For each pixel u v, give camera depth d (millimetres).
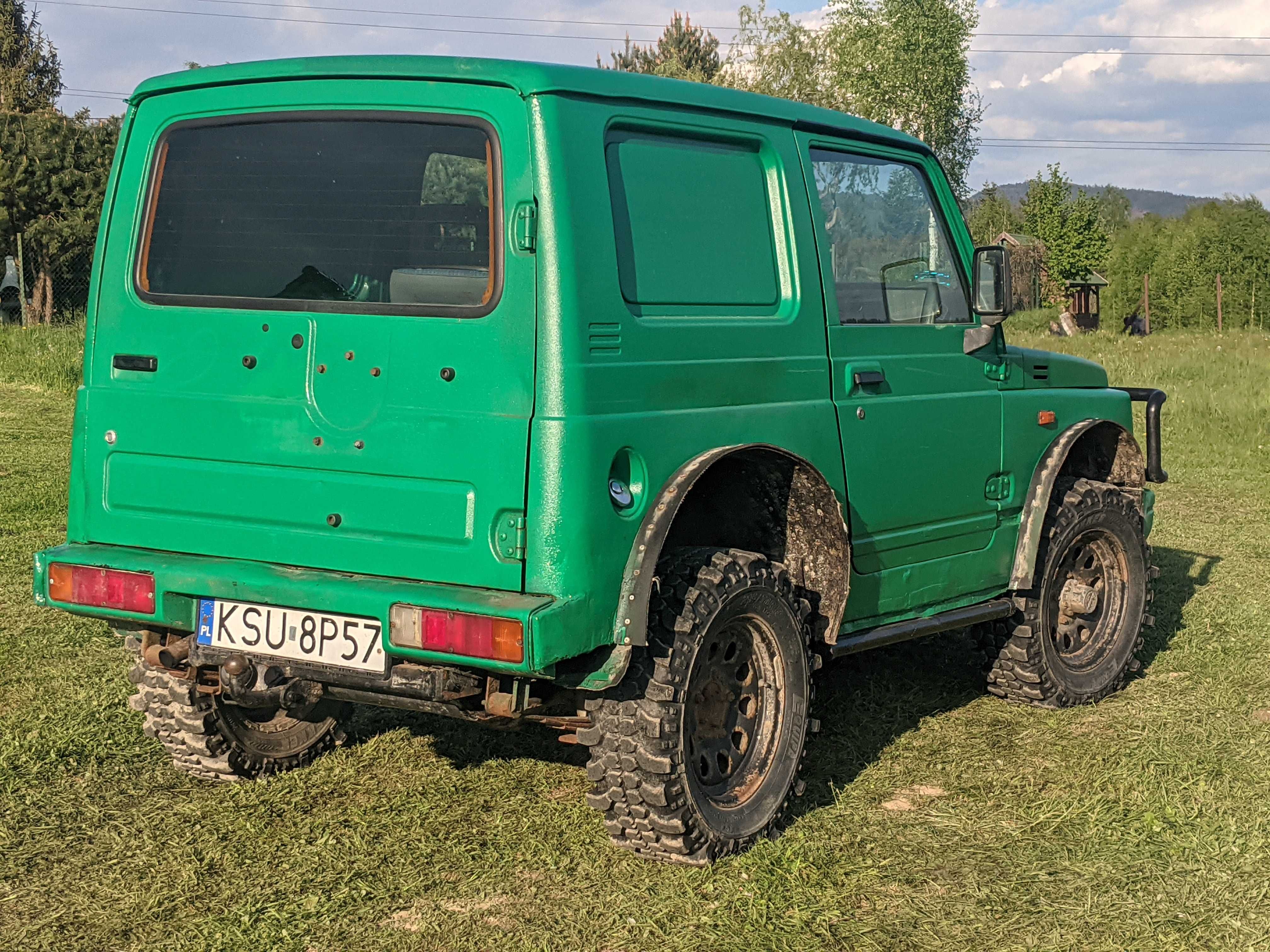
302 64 3697
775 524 4152
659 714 3525
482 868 3697
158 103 3939
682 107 3818
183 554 3816
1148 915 3447
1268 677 5707
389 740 4801
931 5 37906
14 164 24016
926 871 3734
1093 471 5965
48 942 3254
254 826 3982
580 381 3322
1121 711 5293
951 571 4879
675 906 3473
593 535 3326
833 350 4297
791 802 4168
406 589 3385
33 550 7723
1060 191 51719
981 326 4910
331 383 3564
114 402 3893
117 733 4773
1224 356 22984
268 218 3707
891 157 4727
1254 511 10062
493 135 3400
